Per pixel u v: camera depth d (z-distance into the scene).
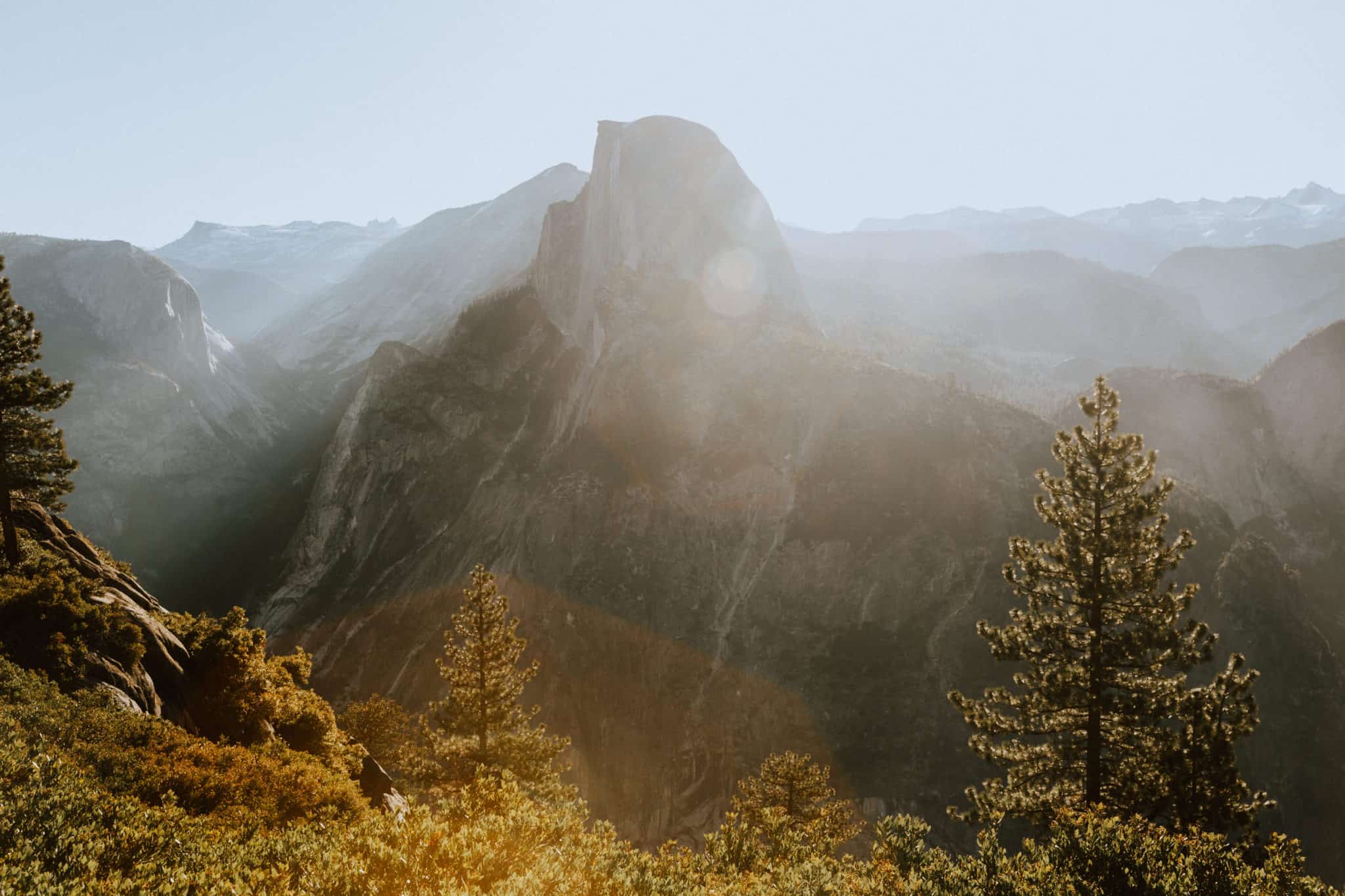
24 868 7.32
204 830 11.00
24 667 19.12
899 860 17.23
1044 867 11.58
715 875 15.73
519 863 9.41
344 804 17.81
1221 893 10.95
